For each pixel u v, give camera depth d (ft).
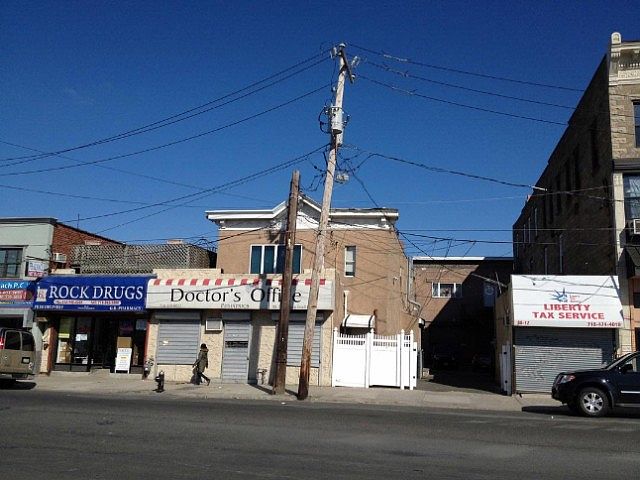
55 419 41.86
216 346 85.10
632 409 58.29
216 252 105.29
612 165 74.90
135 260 95.55
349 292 95.35
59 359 92.22
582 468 28.32
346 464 28.37
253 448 32.12
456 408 60.59
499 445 34.40
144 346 89.25
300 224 97.40
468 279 161.58
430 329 159.94
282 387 69.41
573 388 52.95
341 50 68.08
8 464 27.43
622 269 73.46
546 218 115.96
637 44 75.05
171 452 30.71
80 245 98.17
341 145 69.15
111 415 44.55
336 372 79.71
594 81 82.74
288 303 71.00
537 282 75.66
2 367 70.85
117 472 26.14
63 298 90.12
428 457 30.45
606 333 74.28
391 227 96.89
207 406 53.42
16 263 96.17
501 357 84.38
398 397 68.33
